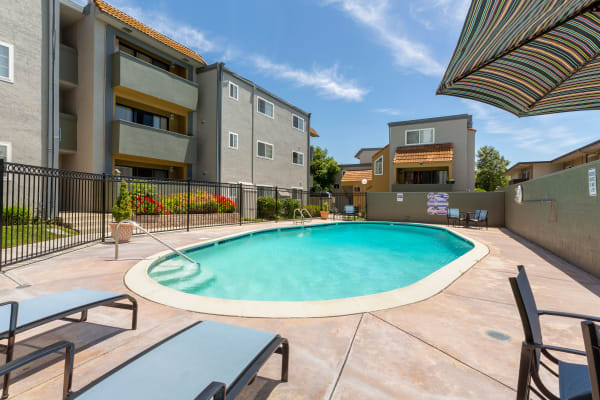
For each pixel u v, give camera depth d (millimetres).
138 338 2582
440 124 21344
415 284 4223
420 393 1860
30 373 2055
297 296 5000
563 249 6363
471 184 21719
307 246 9930
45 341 2520
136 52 14914
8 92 9719
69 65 12406
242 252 8703
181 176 16922
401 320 3000
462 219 15383
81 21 12727
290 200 19469
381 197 17719
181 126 16984
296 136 23906
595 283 4488
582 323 1071
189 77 16766
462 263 5688
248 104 18812
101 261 5613
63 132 12203
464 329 2797
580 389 1348
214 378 1317
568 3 1451
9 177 9586
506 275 4855
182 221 12008
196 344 1668
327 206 19562
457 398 1816
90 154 12312
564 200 6359
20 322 1938
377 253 8820
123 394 1178
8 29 9719
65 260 5699
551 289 4168
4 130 9617
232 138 17484
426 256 8406
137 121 14812
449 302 3537
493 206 14805
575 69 2271
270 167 20828
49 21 10750
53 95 10844
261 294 5070
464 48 2100
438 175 22000
